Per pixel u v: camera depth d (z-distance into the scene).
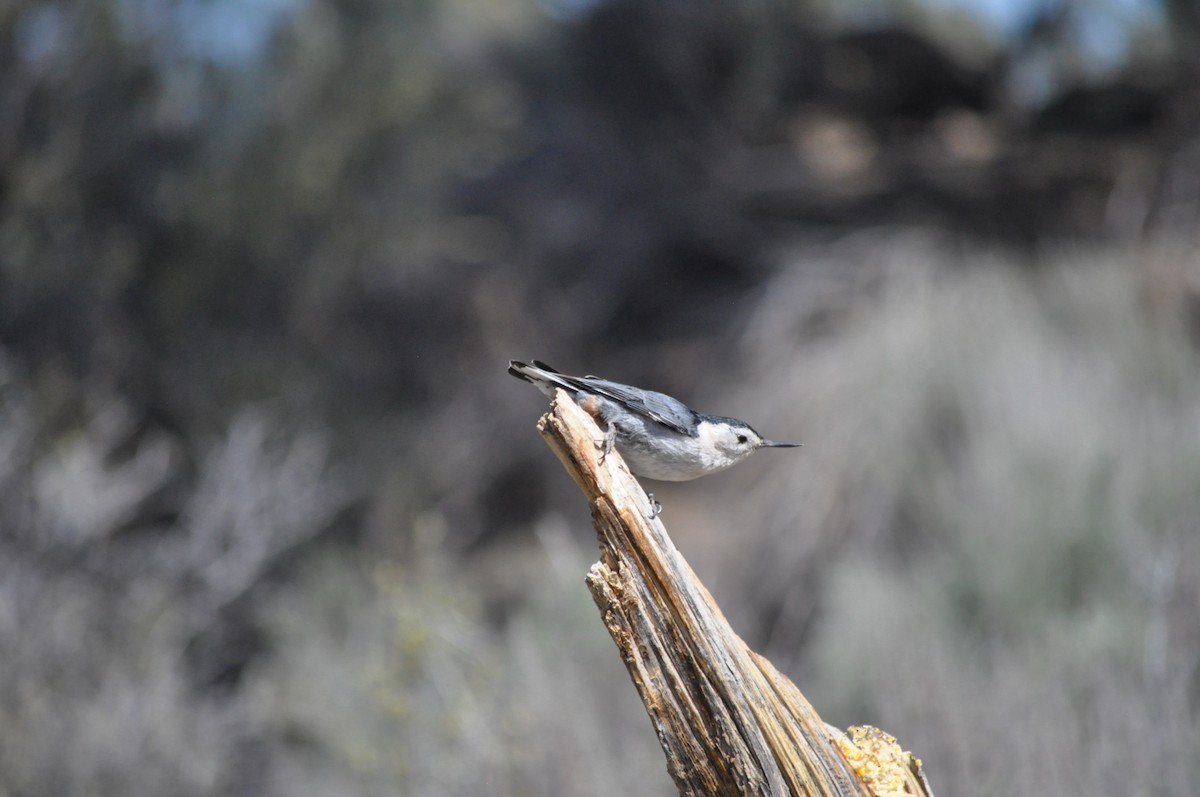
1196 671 7.64
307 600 12.20
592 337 20.05
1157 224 16.58
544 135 21.77
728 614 12.13
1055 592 9.68
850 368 14.14
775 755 4.23
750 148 21.52
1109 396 12.35
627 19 21.05
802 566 12.48
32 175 14.22
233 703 11.15
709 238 20.06
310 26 16.72
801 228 19.50
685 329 19.16
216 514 12.29
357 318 18.31
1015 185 18.62
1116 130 19.36
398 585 9.72
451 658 9.17
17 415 12.04
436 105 17.75
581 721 8.16
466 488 16.83
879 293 16.61
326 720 9.87
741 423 5.94
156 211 15.06
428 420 17.70
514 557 15.54
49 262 14.23
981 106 21.27
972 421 12.75
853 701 8.97
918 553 11.66
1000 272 15.66
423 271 19.14
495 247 20.45
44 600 10.52
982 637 9.45
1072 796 6.78
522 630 9.31
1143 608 8.63
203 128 15.59
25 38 14.34
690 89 21.42
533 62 21.81
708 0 20.89
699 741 4.29
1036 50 20.77
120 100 14.83
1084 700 7.67
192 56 15.51
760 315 17.38
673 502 14.70
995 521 10.65
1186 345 13.30
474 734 8.36
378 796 8.55
